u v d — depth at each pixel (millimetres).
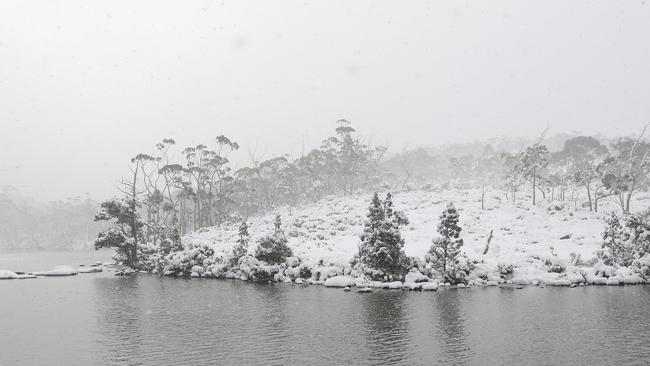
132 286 39000
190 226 106062
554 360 16953
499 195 77750
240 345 19141
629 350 18109
